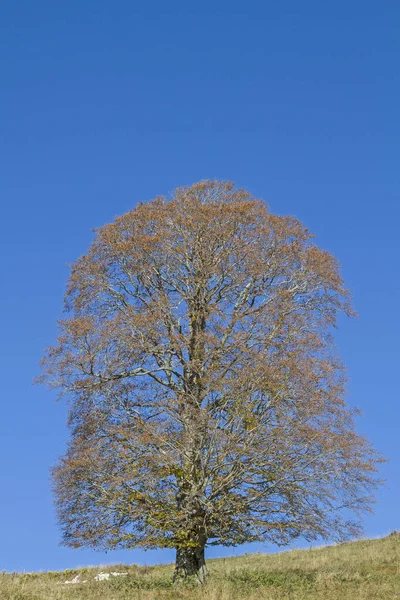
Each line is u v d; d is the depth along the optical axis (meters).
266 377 23.05
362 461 23.38
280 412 23.16
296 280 26.23
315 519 23.20
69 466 23.55
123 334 24.38
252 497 23.19
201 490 23.00
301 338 24.42
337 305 26.70
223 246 25.88
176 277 26.06
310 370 23.45
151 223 26.53
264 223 26.58
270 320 24.72
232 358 23.81
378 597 19.88
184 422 23.17
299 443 22.95
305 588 21.47
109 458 23.58
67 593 20.56
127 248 25.69
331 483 23.45
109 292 26.39
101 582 24.23
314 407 23.19
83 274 26.56
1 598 18.12
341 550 31.84
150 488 23.19
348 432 23.62
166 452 22.98
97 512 23.73
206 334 23.73
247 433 22.98
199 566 23.92
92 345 24.52
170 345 24.47
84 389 24.78
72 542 23.86
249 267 25.41
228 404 23.64
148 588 22.27
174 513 23.12
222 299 25.92
